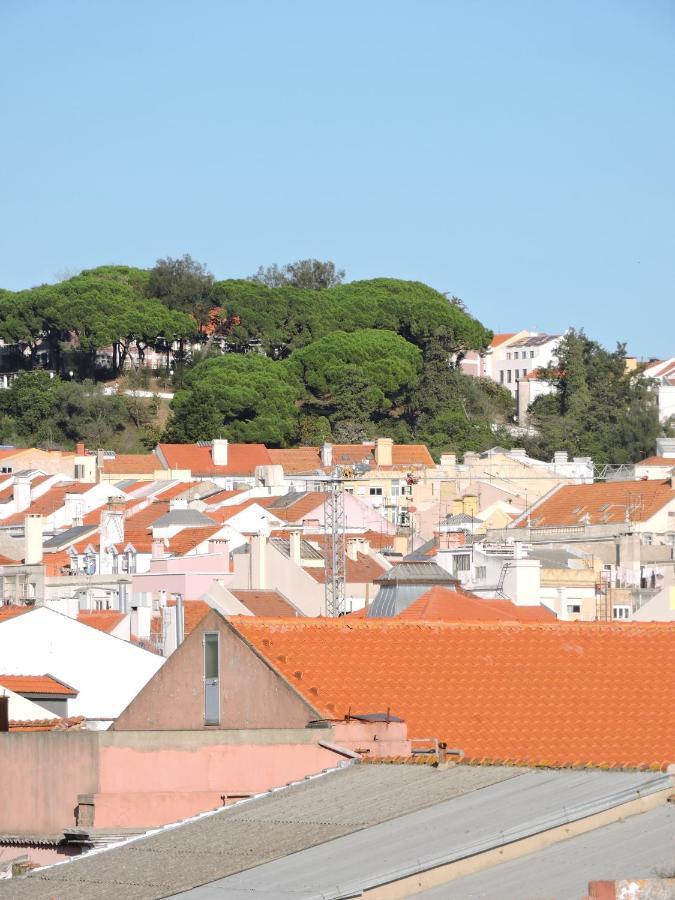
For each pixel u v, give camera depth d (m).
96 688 138.75
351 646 94.50
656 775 69.94
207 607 170.50
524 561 187.12
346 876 65.31
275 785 84.50
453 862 64.69
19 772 87.31
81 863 75.69
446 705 91.38
